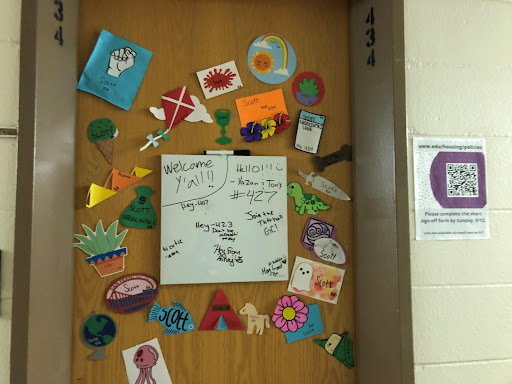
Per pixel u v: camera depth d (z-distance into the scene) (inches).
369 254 49.4
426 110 47.8
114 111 49.4
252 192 50.3
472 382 46.3
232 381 49.3
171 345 48.6
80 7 49.5
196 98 50.7
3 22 42.3
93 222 48.3
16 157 41.9
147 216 49.1
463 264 47.2
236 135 51.1
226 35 51.9
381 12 47.9
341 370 51.3
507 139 49.3
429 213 47.1
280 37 52.9
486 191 48.4
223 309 49.6
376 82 48.5
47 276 42.2
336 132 53.1
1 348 40.8
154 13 50.9
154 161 49.6
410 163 47.1
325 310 51.4
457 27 49.1
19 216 39.9
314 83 53.1
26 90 40.9
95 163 48.7
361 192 51.2
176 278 48.4
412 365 43.9
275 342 50.3
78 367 46.9
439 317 46.2
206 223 49.3
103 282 48.0
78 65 48.9
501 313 47.4
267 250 50.2
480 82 49.1
